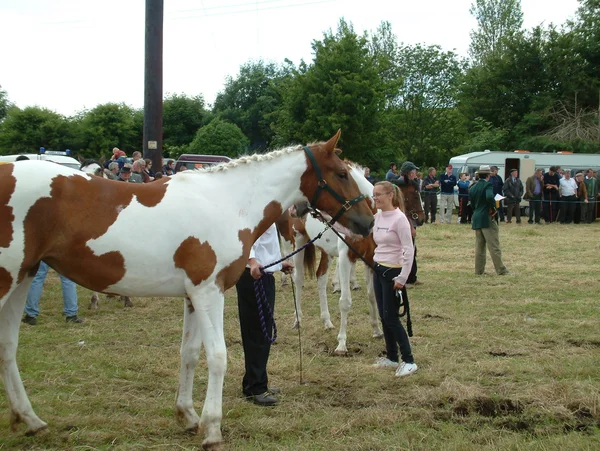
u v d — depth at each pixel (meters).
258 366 4.68
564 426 4.06
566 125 36.31
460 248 13.95
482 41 47.94
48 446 3.78
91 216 3.53
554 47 38.59
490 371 5.26
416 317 7.40
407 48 33.56
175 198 3.72
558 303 8.16
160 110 12.71
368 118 26.58
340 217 4.36
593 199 20.44
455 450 3.67
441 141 33.22
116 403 4.56
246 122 46.66
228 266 3.80
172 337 6.58
